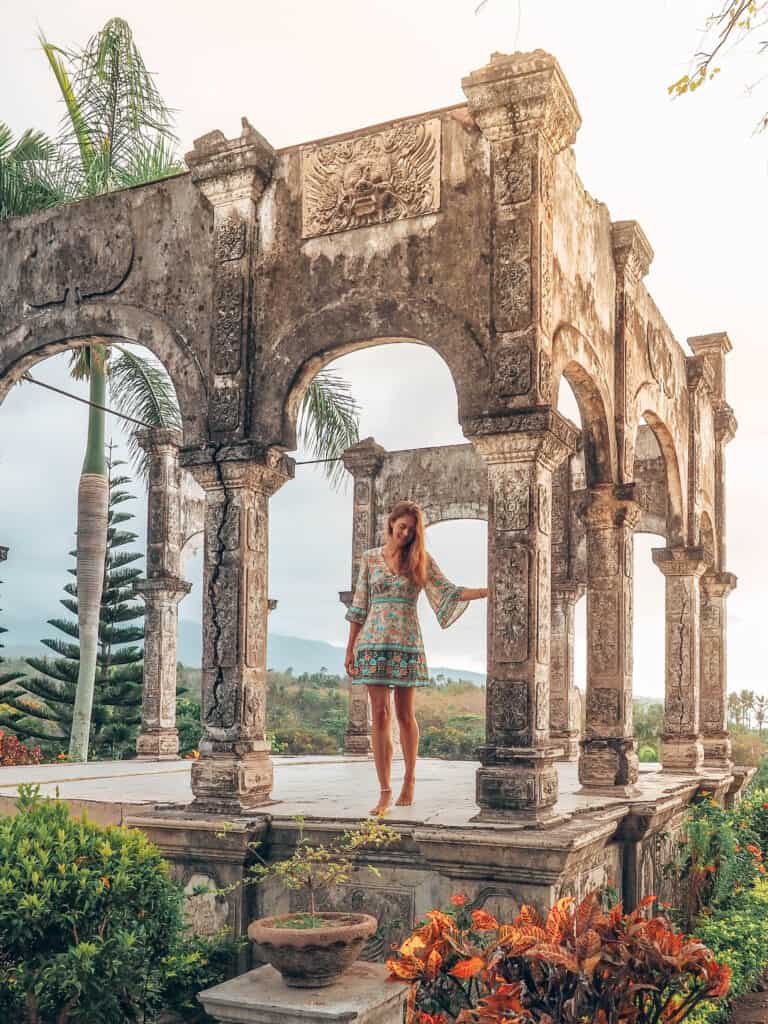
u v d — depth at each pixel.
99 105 14.41
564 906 4.69
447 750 28.42
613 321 9.60
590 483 9.28
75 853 5.19
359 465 17.45
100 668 24.23
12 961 4.94
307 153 7.93
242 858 6.64
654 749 21.67
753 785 17.53
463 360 7.12
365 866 6.45
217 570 7.57
